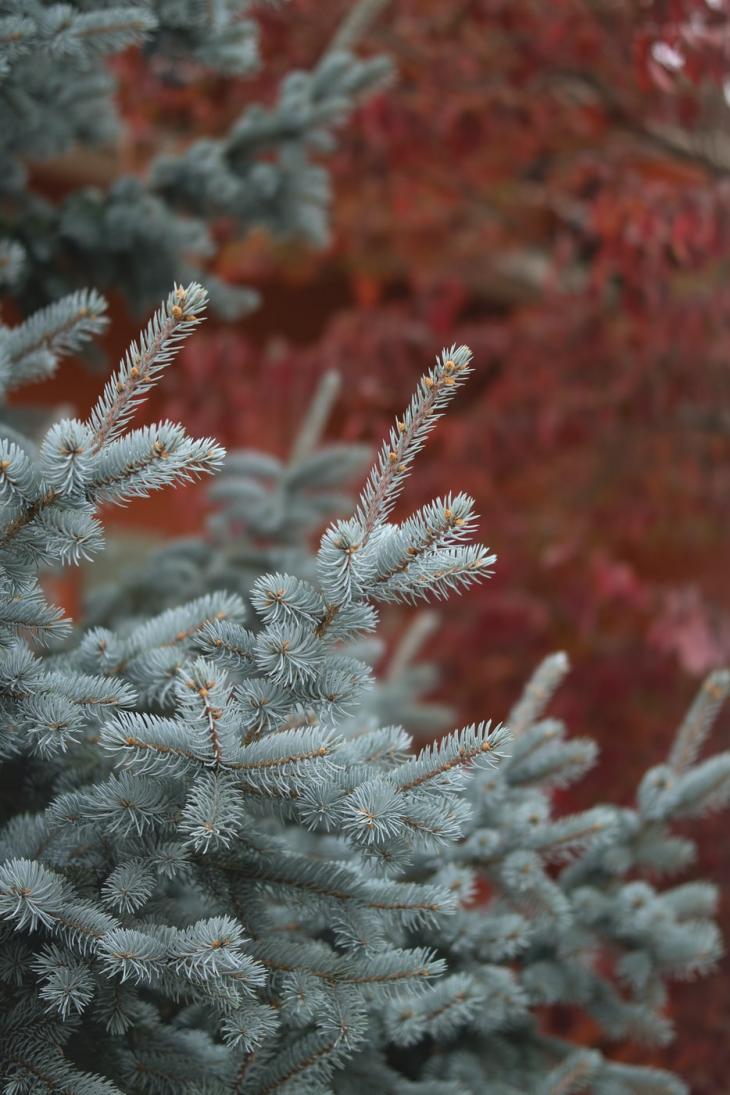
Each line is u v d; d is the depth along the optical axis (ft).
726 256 20.85
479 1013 8.61
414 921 8.56
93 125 10.19
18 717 7.96
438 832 7.92
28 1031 7.99
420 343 24.95
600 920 9.02
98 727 8.46
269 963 8.12
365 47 19.25
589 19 17.67
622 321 23.56
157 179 11.03
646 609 22.80
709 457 23.26
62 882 7.94
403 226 24.98
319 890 8.17
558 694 21.91
